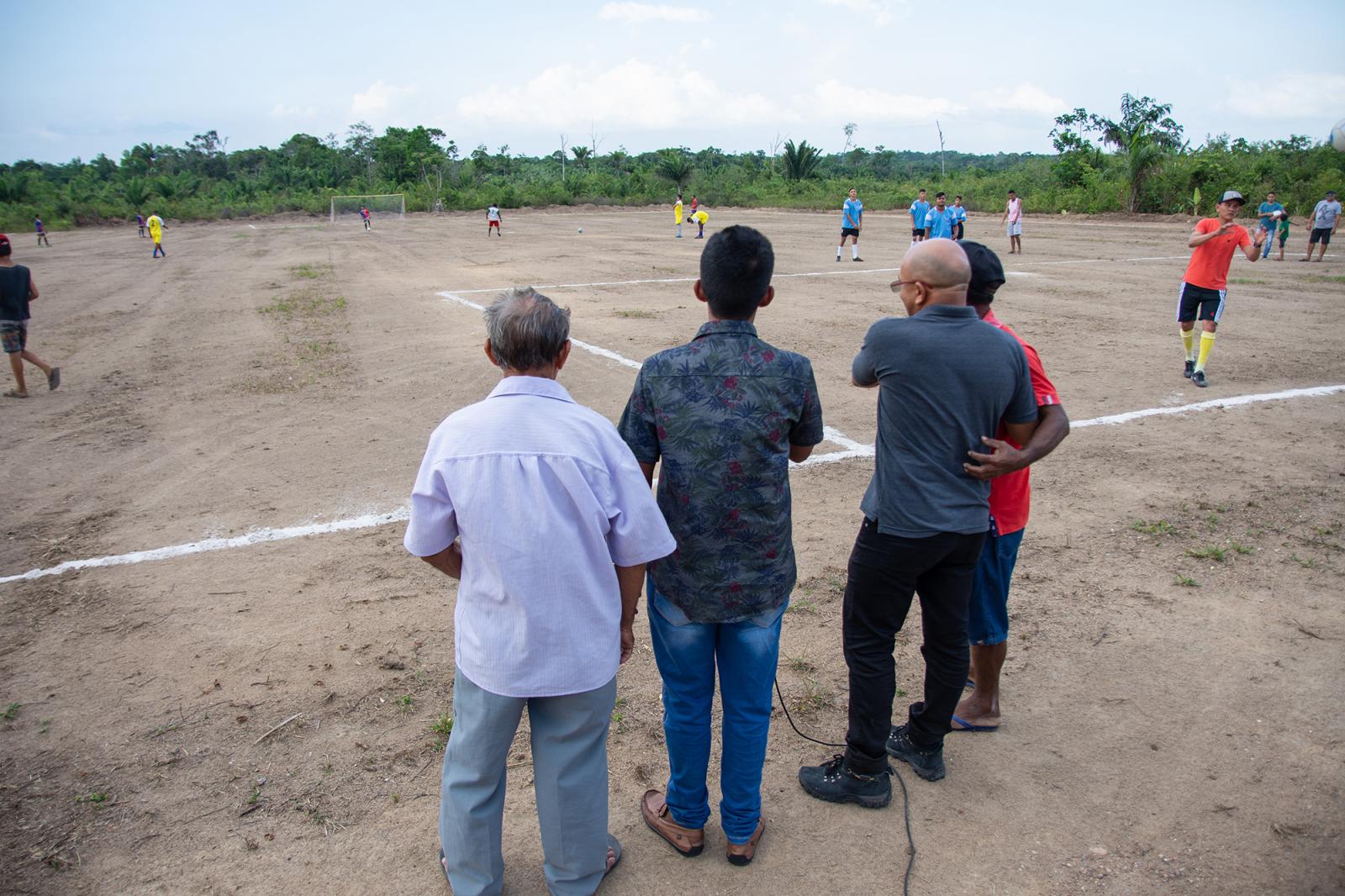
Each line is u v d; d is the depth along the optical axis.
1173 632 4.20
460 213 57.31
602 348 10.65
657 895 2.70
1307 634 4.17
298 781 3.22
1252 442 7.02
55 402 8.70
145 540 5.36
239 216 56.34
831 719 3.59
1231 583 4.68
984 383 2.64
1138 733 3.46
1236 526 5.42
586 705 2.37
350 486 6.21
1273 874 2.75
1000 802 3.10
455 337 11.54
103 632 4.28
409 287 17.22
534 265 21.42
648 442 2.49
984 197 41.78
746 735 2.65
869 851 2.88
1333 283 15.53
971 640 3.30
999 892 2.70
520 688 2.26
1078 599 4.53
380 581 4.80
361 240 32.91
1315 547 5.11
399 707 3.66
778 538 2.52
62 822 3.01
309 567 4.97
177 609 4.51
